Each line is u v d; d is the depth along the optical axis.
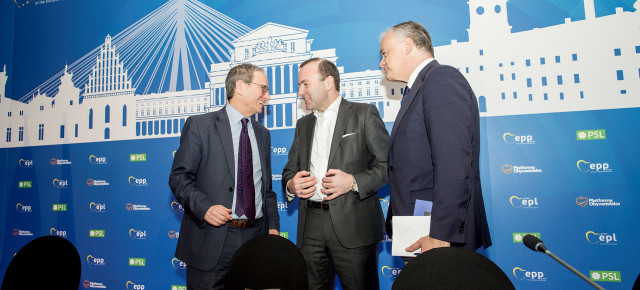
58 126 2.88
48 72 2.97
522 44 2.14
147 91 2.72
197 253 1.64
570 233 1.99
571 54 2.07
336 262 1.63
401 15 2.32
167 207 2.57
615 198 1.95
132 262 2.58
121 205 2.65
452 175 1.04
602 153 1.98
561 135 2.05
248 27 2.58
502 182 2.10
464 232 1.04
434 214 1.04
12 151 2.95
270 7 2.56
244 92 1.88
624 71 1.99
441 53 2.24
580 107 2.04
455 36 2.23
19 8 3.12
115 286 2.59
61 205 2.78
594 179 1.98
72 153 2.81
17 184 2.90
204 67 2.63
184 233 1.73
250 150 1.84
